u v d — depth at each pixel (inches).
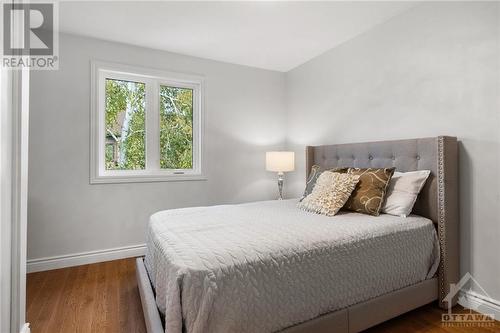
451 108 82.2
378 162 98.8
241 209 94.0
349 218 77.9
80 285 93.0
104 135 117.3
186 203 130.6
